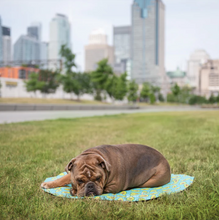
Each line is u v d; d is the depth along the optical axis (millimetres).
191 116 23172
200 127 12812
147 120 18047
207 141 8305
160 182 3936
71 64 52250
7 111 27969
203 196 3512
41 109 32406
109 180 3492
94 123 15234
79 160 3393
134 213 2982
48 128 12180
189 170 5090
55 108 34375
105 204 3191
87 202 3186
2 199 3475
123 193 3666
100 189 3230
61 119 17922
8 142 8156
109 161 3514
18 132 10531
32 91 55406
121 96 58375
